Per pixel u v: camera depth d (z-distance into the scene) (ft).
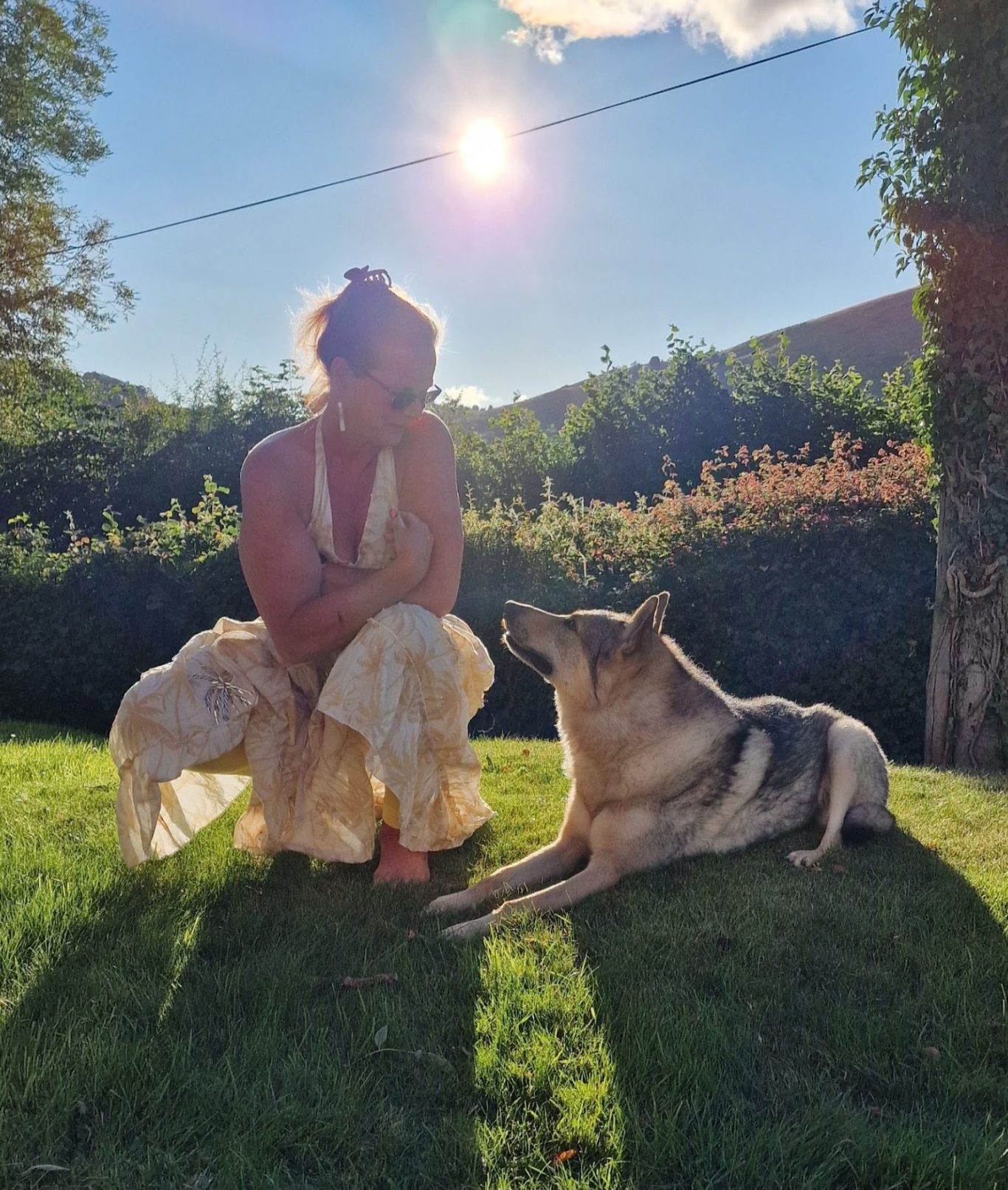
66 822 13.80
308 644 10.80
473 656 12.62
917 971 9.33
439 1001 8.45
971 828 14.84
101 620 32.60
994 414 21.50
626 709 12.69
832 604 25.75
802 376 71.51
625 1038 7.77
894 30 22.08
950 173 21.29
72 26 73.26
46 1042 7.44
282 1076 7.16
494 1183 6.15
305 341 11.42
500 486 75.87
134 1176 6.10
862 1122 6.82
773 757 14.01
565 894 11.28
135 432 76.95
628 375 77.15
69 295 74.95
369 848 11.26
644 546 28.25
